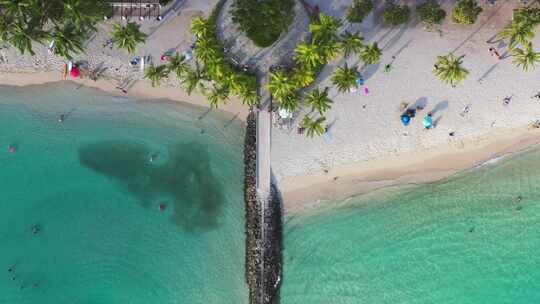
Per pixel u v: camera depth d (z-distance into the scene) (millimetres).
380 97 26625
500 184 27000
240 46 26281
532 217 26906
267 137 26750
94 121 27891
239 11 23906
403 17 24875
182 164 27891
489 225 27062
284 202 27391
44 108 27875
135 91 27469
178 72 24609
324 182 27250
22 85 27688
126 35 23922
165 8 26359
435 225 27281
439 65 26031
